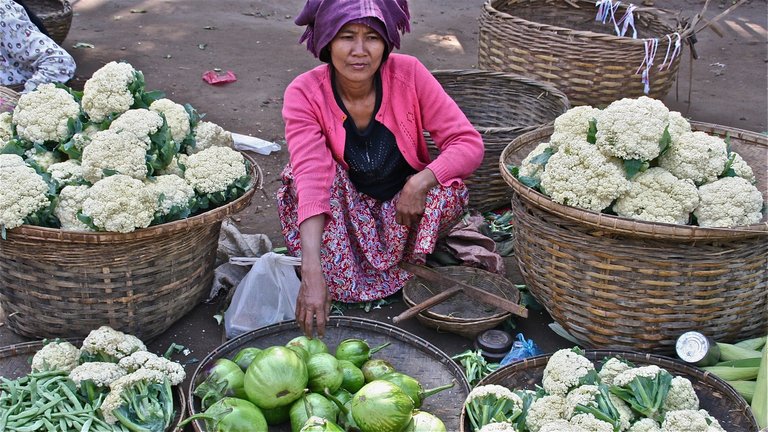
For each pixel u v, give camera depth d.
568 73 4.45
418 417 2.27
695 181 2.71
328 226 3.04
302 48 7.04
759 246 2.54
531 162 2.91
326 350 2.60
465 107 4.62
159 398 2.42
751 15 8.25
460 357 2.80
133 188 2.57
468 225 3.57
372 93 2.96
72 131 3.02
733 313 2.64
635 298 2.58
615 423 2.18
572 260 2.64
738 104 5.70
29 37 4.59
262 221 3.96
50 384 2.45
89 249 2.57
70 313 2.73
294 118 2.90
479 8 8.70
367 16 2.63
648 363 2.55
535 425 2.28
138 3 8.34
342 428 2.33
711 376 2.45
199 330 3.07
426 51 7.02
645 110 2.68
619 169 2.65
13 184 2.53
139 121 2.90
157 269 2.75
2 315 3.10
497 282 3.25
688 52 6.98
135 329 2.83
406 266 3.20
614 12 5.16
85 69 6.09
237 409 2.25
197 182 2.89
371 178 3.12
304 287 2.60
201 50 6.82
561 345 3.01
